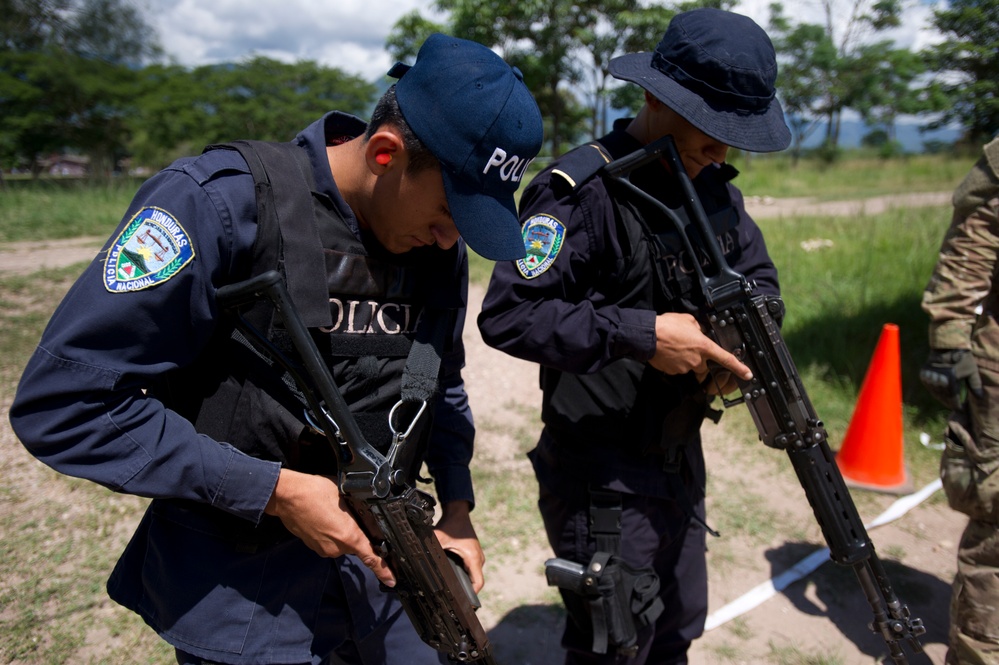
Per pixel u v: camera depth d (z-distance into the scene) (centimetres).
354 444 117
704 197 175
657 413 168
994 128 2181
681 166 160
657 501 176
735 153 2347
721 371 166
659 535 177
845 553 171
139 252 104
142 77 2517
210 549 124
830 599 278
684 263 165
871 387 353
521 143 113
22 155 2252
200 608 124
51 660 224
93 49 2352
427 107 111
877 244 776
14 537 280
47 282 573
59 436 103
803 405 166
